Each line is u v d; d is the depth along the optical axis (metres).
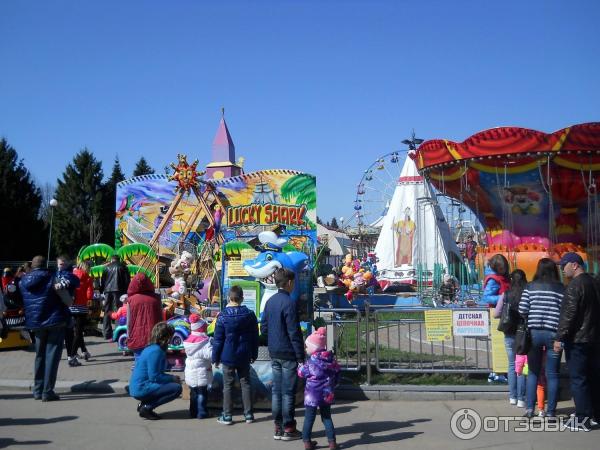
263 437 6.44
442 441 6.17
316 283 16.98
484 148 14.24
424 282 24.55
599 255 15.40
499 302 7.78
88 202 58.41
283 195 26.86
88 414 7.44
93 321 14.68
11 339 12.39
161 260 24.34
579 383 6.45
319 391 5.89
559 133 13.55
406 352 9.29
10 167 45.88
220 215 24.66
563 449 5.80
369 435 6.43
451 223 23.53
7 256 44.25
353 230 43.03
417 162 16.61
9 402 8.12
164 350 7.34
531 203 15.39
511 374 7.62
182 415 7.43
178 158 26.41
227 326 6.93
